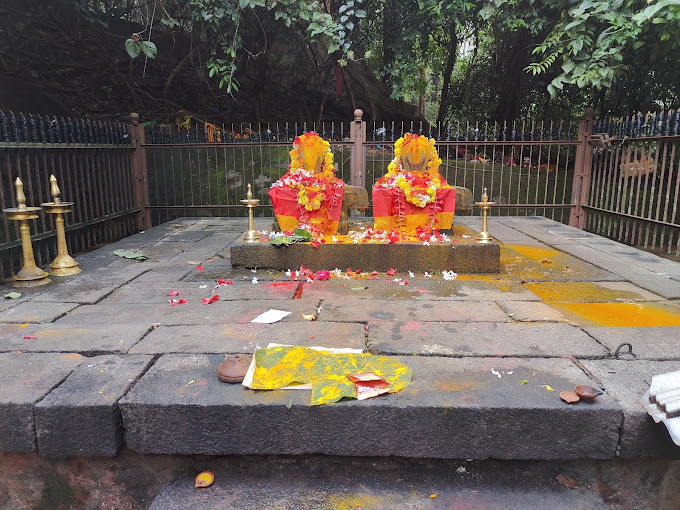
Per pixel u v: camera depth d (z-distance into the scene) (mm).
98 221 6184
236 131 10320
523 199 9109
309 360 2443
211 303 3553
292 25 9906
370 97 11133
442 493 2146
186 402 2141
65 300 3631
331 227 4953
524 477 2223
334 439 2156
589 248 5434
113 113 9453
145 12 10547
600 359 2555
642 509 2262
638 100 9305
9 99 7480
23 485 2305
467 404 2105
